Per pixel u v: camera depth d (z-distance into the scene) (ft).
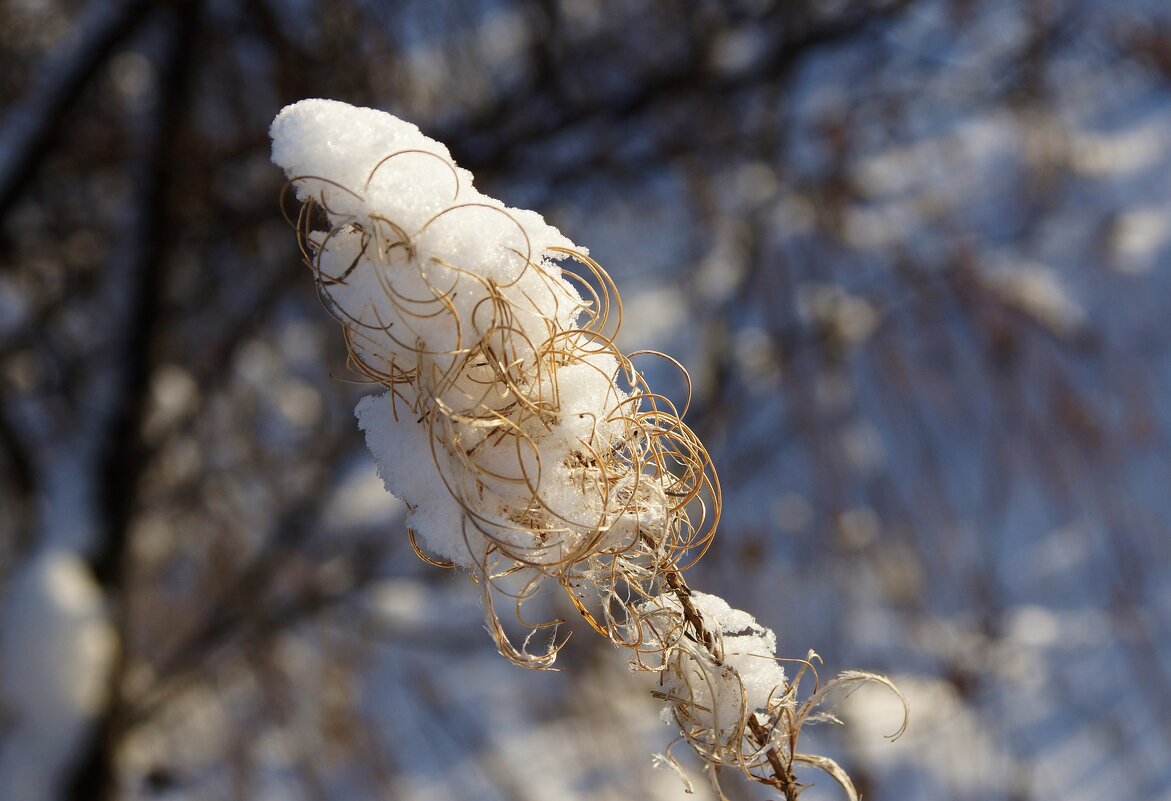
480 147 4.26
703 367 4.69
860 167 4.90
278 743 4.40
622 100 4.30
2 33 4.20
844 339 4.72
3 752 3.87
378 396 1.25
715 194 4.57
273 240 4.33
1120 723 4.42
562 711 4.39
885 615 4.53
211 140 4.23
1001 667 4.48
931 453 4.60
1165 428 4.82
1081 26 4.83
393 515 4.62
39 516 4.22
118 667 4.01
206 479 4.48
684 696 1.27
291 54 4.14
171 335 4.41
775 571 4.47
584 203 4.61
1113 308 5.06
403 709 4.75
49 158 4.14
